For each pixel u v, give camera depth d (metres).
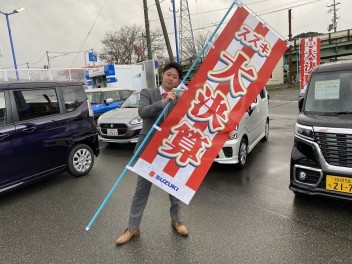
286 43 2.84
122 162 6.35
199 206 3.94
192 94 2.86
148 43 19.62
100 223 3.60
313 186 3.51
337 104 3.87
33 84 4.71
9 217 3.92
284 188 4.43
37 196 4.60
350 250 2.84
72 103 5.29
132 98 8.59
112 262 2.83
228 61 2.84
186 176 2.94
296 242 3.01
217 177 5.04
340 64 4.22
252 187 4.53
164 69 2.96
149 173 2.95
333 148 3.34
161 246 3.05
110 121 7.23
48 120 4.80
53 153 4.89
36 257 2.98
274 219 3.50
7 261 2.93
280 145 7.16
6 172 4.26
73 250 3.06
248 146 5.75
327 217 3.49
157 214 3.74
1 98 4.27
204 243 3.07
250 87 2.86
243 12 2.79
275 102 18.70
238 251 2.90
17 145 4.36
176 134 2.90
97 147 5.75
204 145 2.92
